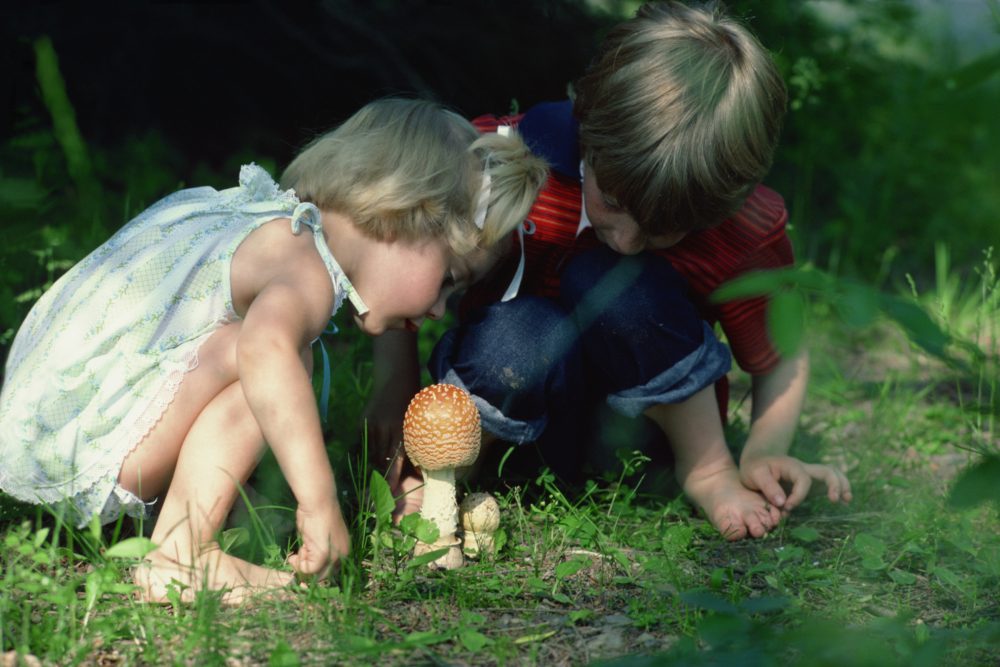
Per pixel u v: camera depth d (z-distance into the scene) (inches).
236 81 204.7
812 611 78.7
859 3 223.8
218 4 197.3
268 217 85.0
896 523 98.0
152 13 193.6
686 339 92.5
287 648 64.7
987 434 129.3
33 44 171.5
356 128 90.5
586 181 87.3
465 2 194.7
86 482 80.4
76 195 171.5
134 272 84.3
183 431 81.3
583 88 86.4
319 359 121.1
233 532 82.1
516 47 195.5
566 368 94.0
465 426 80.7
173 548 76.5
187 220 88.4
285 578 78.0
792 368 103.9
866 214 225.0
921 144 236.5
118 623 69.8
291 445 73.9
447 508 83.3
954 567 88.7
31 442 81.7
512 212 88.8
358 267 88.0
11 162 163.5
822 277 44.0
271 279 81.0
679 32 82.5
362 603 74.5
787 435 101.7
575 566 81.0
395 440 101.1
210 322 82.4
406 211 86.0
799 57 193.3
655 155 79.4
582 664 70.5
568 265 94.5
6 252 131.0
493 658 70.4
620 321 90.6
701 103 79.1
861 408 142.3
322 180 88.4
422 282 88.3
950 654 69.8
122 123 196.7
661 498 103.1
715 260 95.1
